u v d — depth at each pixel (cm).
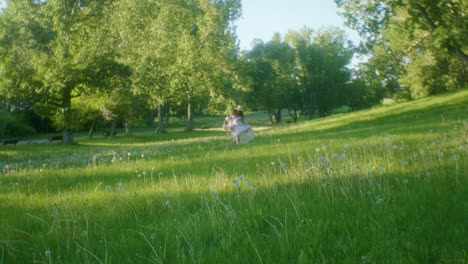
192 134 6731
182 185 773
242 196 614
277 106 9775
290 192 606
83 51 4684
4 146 4831
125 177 1006
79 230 504
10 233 519
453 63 4550
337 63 9262
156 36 5656
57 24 4566
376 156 916
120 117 6138
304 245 379
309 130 2953
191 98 7138
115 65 5088
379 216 462
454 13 2920
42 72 4466
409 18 3091
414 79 4981
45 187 919
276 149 1462
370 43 3328
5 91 4534
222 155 1391
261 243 398
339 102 9381
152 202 643
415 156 845
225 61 6500
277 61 9281
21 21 4559
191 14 6431
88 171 1170
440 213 452
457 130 1470
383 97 9012
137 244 431
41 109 5181
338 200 546
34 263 403
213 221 475
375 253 348
